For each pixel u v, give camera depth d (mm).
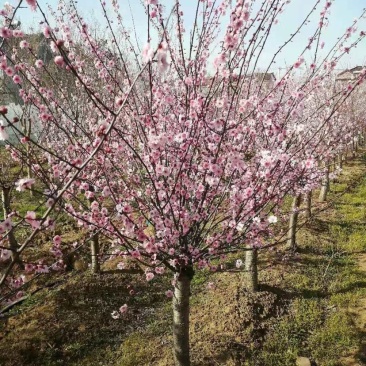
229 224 3807
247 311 6906
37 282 7480
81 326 6488
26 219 2344
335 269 8781
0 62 2742
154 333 6441
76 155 5215
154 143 3217
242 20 2795
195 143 3639
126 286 7645
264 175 3682
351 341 6344
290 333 6543
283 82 3975
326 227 11203
